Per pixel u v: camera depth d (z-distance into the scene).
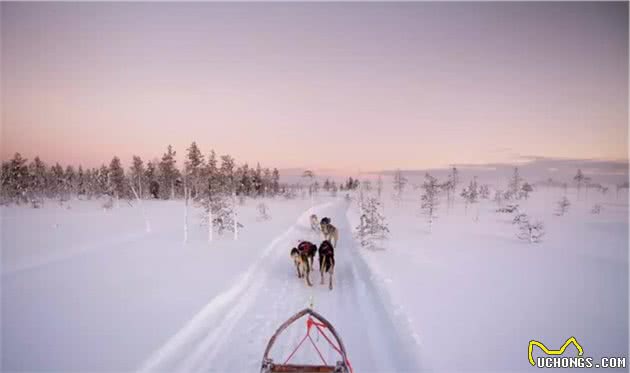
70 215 31.36
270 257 15.30
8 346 6.23
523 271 12.41
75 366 5.55
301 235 23.42
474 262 13.92
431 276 11.48
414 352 6.18
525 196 70.31
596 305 8.66
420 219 36.56
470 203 62.78
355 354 6.44
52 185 58.69
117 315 7.77
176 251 15.67
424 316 7.83
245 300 9.51
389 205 61.34
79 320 7.46
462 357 5.95
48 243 17.20
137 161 53.31
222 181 20.77
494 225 30.38
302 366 4.95
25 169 49.22
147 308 8.22
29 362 5.65
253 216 35.38
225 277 11.15
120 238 19.52
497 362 5.80
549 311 8.23
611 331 7.10
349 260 15.23
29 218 28.12
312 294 10.16
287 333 7.39
